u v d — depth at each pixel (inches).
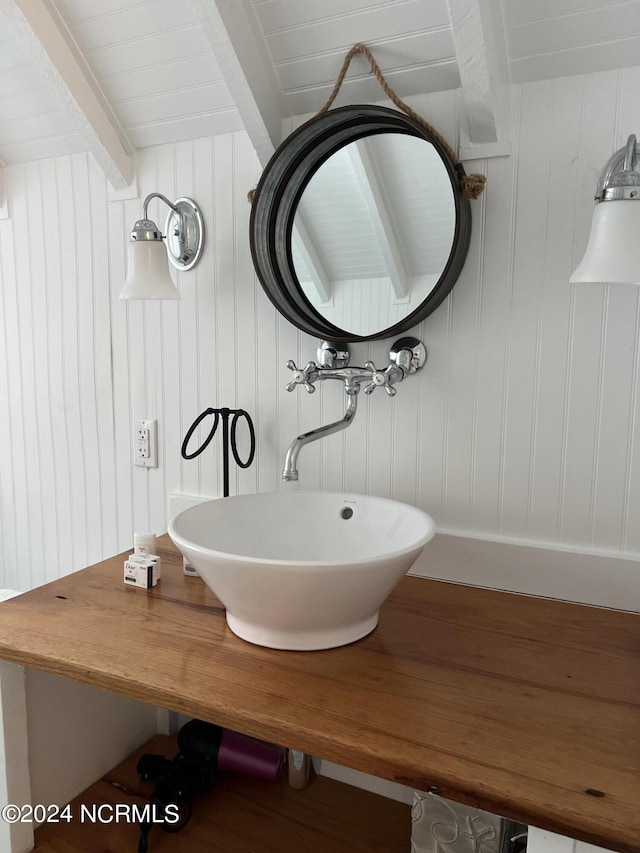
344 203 51.3
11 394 73.8
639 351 45.4
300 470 58.2
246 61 49.3
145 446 65.5
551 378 48.1
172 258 61.8
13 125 64.9
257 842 46.4
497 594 49.6
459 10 40.3
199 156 59.5
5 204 70.7
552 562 48.6
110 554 70.0
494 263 48.9
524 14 42.9
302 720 32.9
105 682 37.5
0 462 76.1
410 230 49.0
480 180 46.8
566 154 46.1
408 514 46.4
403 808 50.9
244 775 54.2
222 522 48.9
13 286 71.8
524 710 34.1
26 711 45.1
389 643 41.5
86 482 70.2
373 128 49.6
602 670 38.4
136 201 63.2
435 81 48.7
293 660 39.2
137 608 46.6
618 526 47.3
